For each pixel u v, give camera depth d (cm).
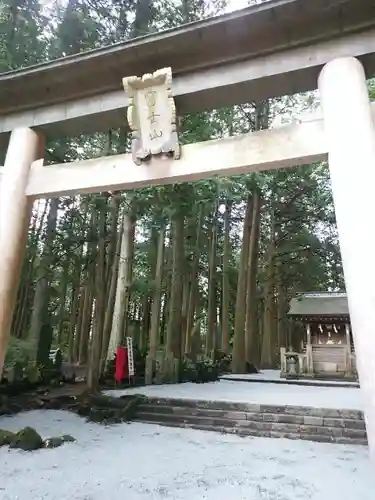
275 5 459
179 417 1012
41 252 1852
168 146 530
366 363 389
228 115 1719
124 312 1933
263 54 512
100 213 1474
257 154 500
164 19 1438
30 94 614
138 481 571
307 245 2675
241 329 2127
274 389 1396
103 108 585
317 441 852
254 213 2273
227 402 1023
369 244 409
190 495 518
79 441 819
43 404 1194
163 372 1625
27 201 610
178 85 542
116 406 1093
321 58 488
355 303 405
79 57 551
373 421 377
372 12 461
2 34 1152
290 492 536
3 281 561
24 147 619
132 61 544
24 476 589
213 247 2483
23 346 1580
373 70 496
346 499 512
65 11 1259
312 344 1959
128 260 1884
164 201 1379
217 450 766
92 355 1291
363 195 424
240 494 525
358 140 443
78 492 520
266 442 842
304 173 2109
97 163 579
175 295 1778
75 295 2692
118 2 1345
